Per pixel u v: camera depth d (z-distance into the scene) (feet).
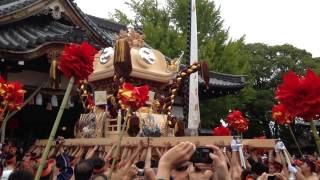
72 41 42.22
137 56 34.91
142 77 35.04
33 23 49.03
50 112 53.88
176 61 38.09
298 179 19.33
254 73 129.29
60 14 48.42
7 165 24.29
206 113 87.97
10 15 44.75
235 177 16.93
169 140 23.95
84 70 15.71
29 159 24.84
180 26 94.43
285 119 30.09
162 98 37.04
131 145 25.48
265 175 14.98
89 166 15.29
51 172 23.71
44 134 53.93
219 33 93.86
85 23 50.14
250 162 23.11
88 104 36.50
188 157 7.57
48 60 42.09
